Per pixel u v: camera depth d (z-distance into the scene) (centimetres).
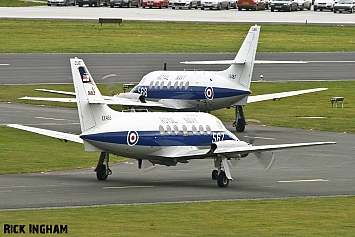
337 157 16975
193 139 13838
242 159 16688
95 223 10512
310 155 17175
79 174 14638
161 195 12631
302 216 11281
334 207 11981
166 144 13525
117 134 13112
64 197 12238
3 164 15425
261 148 13088
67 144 18075
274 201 12350
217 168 14375
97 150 13275
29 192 12612
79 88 13075
